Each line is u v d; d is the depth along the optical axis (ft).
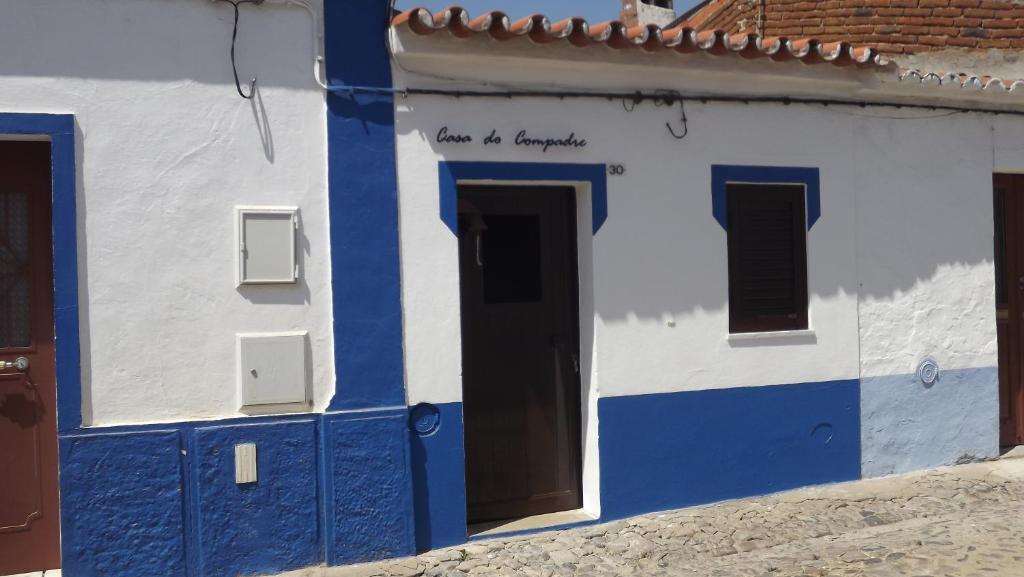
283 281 17.37
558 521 19.67
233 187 17.19
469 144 18.61
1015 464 23.48
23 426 17.10
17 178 17.02
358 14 17.89
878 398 22.48
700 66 20.16
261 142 17.37
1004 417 24.80
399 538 17.81
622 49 19.19
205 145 17.04
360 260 17.83
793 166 21.54
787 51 20.26
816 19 26.89
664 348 20.27
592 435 19.92
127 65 16.63
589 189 19.65
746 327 21.42
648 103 20.13
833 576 16.74
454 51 18.12
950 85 22.53
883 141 22.53
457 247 18.53
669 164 20.33
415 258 18.24
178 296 16.84
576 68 19.31
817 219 21.84
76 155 16.34
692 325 20.53
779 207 21.81
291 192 17.54
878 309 22.49
